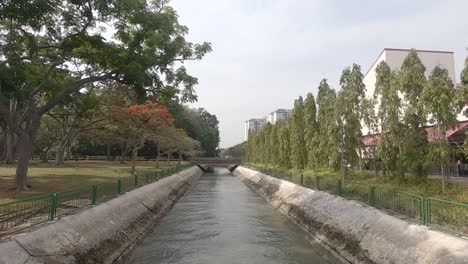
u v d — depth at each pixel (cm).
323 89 2836
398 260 1018
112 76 1908
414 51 1705
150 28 1820
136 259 1346
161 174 3228
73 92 2062
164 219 2175
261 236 1730
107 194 1677
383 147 1855
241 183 5228
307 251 1470
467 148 1339
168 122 3775
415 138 1656
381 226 1211
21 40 1766
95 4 1611
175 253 1427
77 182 2298
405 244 1038
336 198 1753
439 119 1424
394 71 1994
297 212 2098
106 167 4259
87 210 1310
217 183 5225
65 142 4131
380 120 2142
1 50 1717
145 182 2575
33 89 1948
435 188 1476
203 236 1727
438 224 1026
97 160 6731
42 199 1114
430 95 1440
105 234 1291
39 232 977
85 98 2583
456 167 2398
